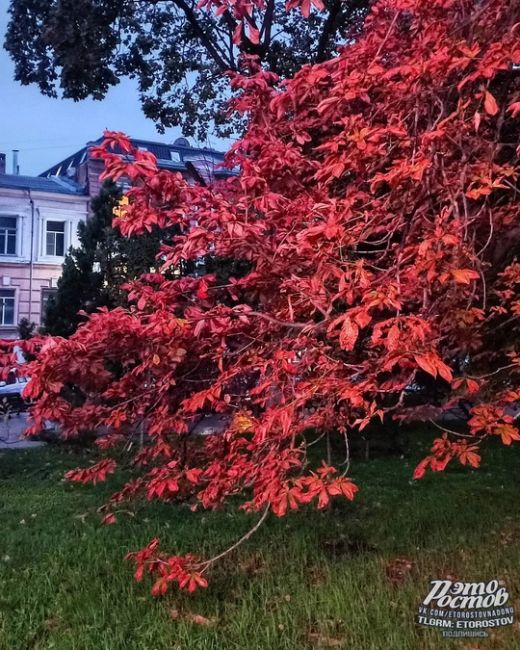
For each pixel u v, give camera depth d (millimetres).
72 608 3387
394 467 7234
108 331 2967
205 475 3330
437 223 2578
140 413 3504
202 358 3193
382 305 2295
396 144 2904
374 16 3816
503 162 3531
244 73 6684
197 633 3072
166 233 8531
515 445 8469
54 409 3264
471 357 3494
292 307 2904
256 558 4109
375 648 2895
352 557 4137
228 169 5148
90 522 4945
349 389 2451
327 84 3738
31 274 20906
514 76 3469
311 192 3258
